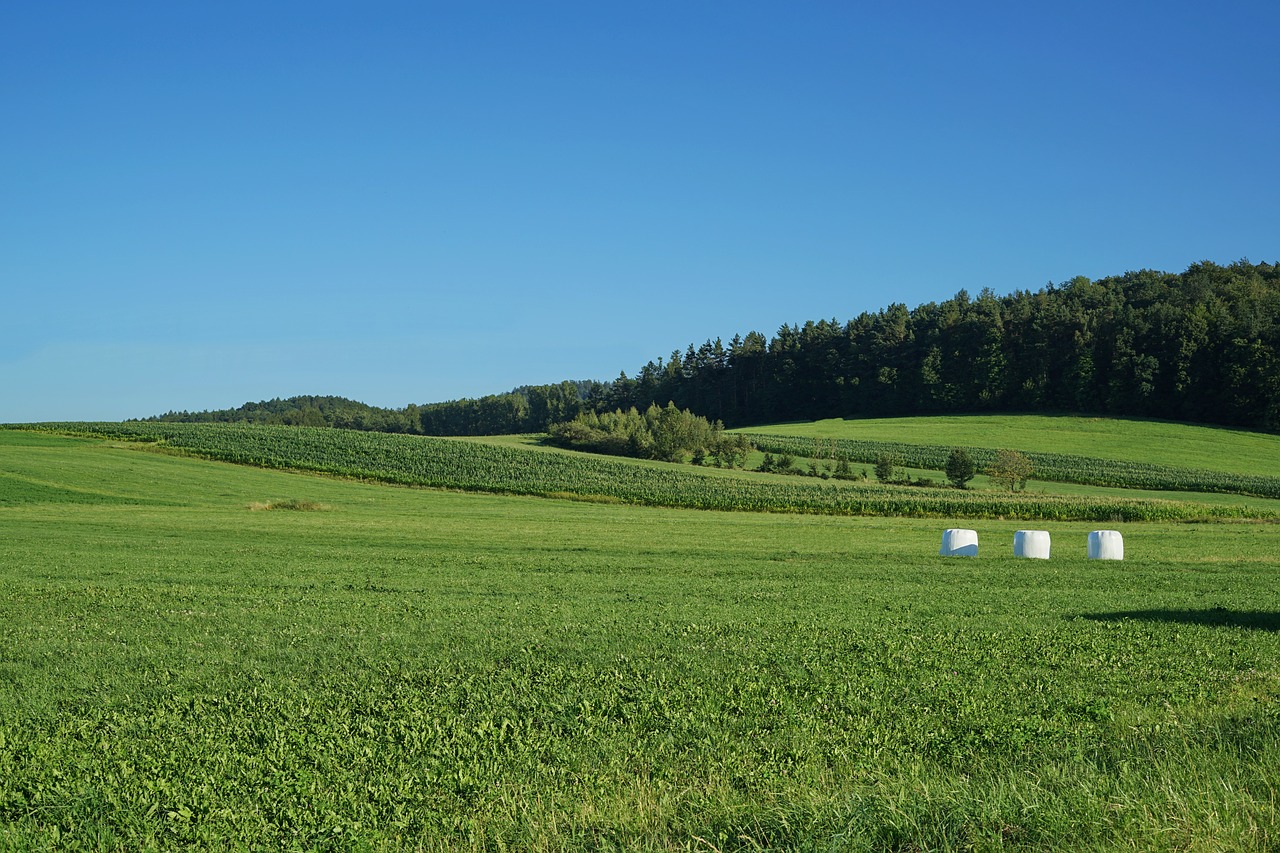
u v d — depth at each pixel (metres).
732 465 102.81
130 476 66.75
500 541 40.75
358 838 8.34
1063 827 7.14
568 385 197.50
